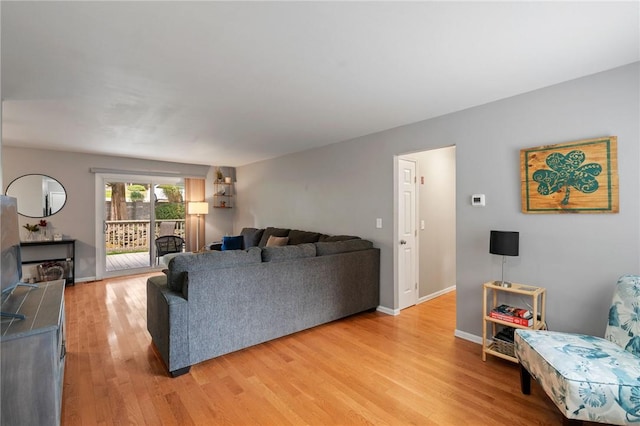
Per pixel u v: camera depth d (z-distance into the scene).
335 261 3.44
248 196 6.68
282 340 3.05
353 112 3.13
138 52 1.94
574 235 2.38
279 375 2.42
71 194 5.24
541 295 2.56
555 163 2.43
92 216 5.43
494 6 1.51
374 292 3.87
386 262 3.84
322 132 3.93
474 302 2.99
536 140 2.56
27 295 2.21
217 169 6.93
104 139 4.29
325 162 4.70
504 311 2.56
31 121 3.39
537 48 1.92
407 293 4.08
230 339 2.66
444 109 3.04
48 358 1.62
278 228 5.50
